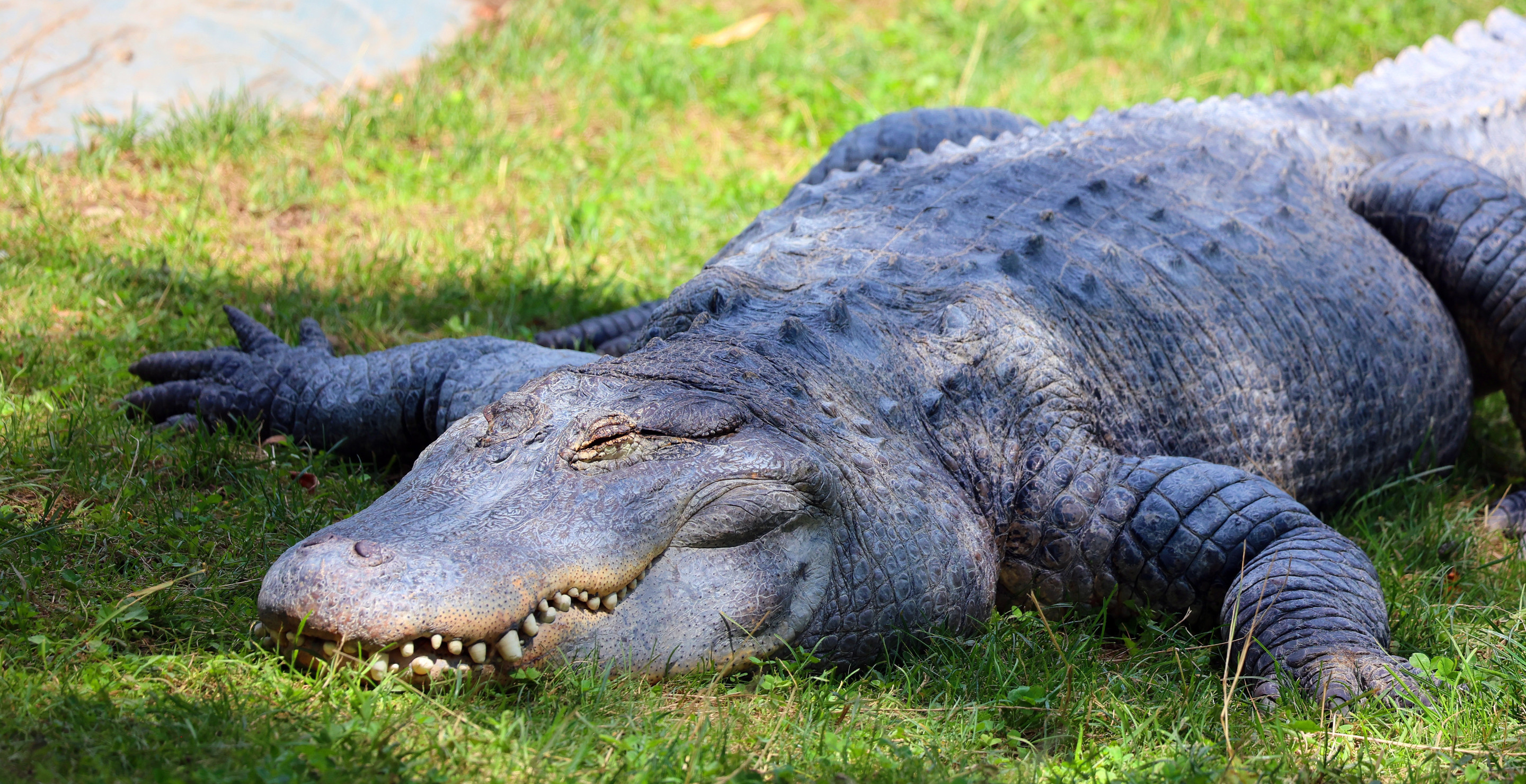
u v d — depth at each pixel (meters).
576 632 9.68
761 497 10.23
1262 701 10.65
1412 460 16.17
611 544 9.63
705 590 10.10
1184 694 10.71
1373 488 15.77
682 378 10.96
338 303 18.34
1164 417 13.80
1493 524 15.41
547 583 9.30
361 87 25.75
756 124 26.50
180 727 8.54
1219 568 11.95
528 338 17.94
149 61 24.77
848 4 32.62
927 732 9.78
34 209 19.62
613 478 9.98
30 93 23.00
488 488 10.00
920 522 11.27
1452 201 16.55
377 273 19.41
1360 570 11.66
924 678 10.83
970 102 27.34
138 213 20.36
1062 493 12.35
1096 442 13.05
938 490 11.62
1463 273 16.44
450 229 21.30
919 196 15.34
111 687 9.08
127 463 13.24
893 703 10.30
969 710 10.22
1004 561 12.52
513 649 9.26
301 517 12.38
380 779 8.20
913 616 11.16
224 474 13.43
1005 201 15.14
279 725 8.74
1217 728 10.21
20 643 9.53
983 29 29.89
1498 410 19.19
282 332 17.17
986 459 12.32
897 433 11.77
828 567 10.68
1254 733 10.02
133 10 25.77
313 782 8.16
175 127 22.70
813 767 9.05
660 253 21.44
